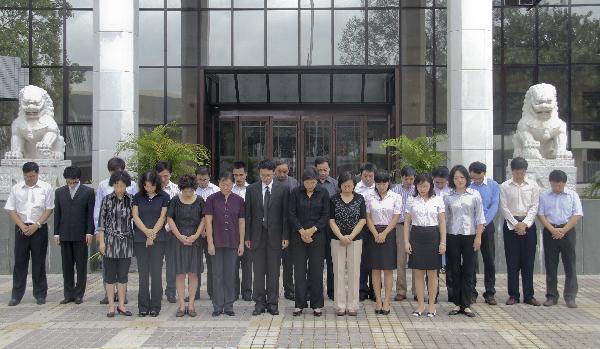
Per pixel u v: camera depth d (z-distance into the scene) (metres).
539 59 23.77
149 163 14.39
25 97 14.76
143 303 10.34
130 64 15.84
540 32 23.83
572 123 23.64
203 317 10.25
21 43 23.56
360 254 10.39
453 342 8.70
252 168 24.27
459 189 10.45
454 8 16.16
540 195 11.38
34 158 14.91
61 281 13.76
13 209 11.32
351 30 23.78
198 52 23.70
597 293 12.41
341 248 10.31
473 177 11.34
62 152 15.56
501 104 23.75
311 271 10.24
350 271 10.34
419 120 23.53
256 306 10.45
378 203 10.47
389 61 23.67
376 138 24.22
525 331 9.30
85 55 23.66
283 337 8.96
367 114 24.27
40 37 23.64
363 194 10.70
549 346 8.47
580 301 11.59
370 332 9.27
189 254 10.27
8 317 10.30
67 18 23.70
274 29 23.83
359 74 23.94
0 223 14.64
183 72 23.66
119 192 10.34
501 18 23.91
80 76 23.62
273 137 24.30
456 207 10.40
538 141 14.89
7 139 23.53
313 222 10.16
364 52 23.72
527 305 11.19
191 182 10.29
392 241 10.46
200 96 23.41
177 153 14.48
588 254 14.61
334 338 8.91
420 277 10.38
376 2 23.81
